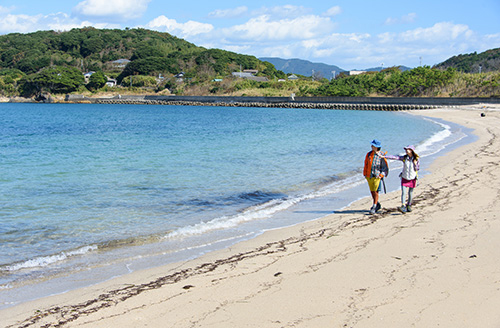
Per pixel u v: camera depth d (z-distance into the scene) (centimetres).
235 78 15225
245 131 4181
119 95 14362
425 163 1936
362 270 679
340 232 928
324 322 515
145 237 953
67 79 15250
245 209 1210
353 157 2262
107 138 3562
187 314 550
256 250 828
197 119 6556
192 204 1277
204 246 878
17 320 554
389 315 526
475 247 772
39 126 5150
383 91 11194
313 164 2030
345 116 6962
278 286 629
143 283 673
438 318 515
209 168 1923
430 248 776
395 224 970
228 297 597
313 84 13938
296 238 900
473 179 1496
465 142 2805
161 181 1631
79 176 1745
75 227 1041
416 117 6106
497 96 8775
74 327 528
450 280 625
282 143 3000
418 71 11038
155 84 15725
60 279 709
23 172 1848
